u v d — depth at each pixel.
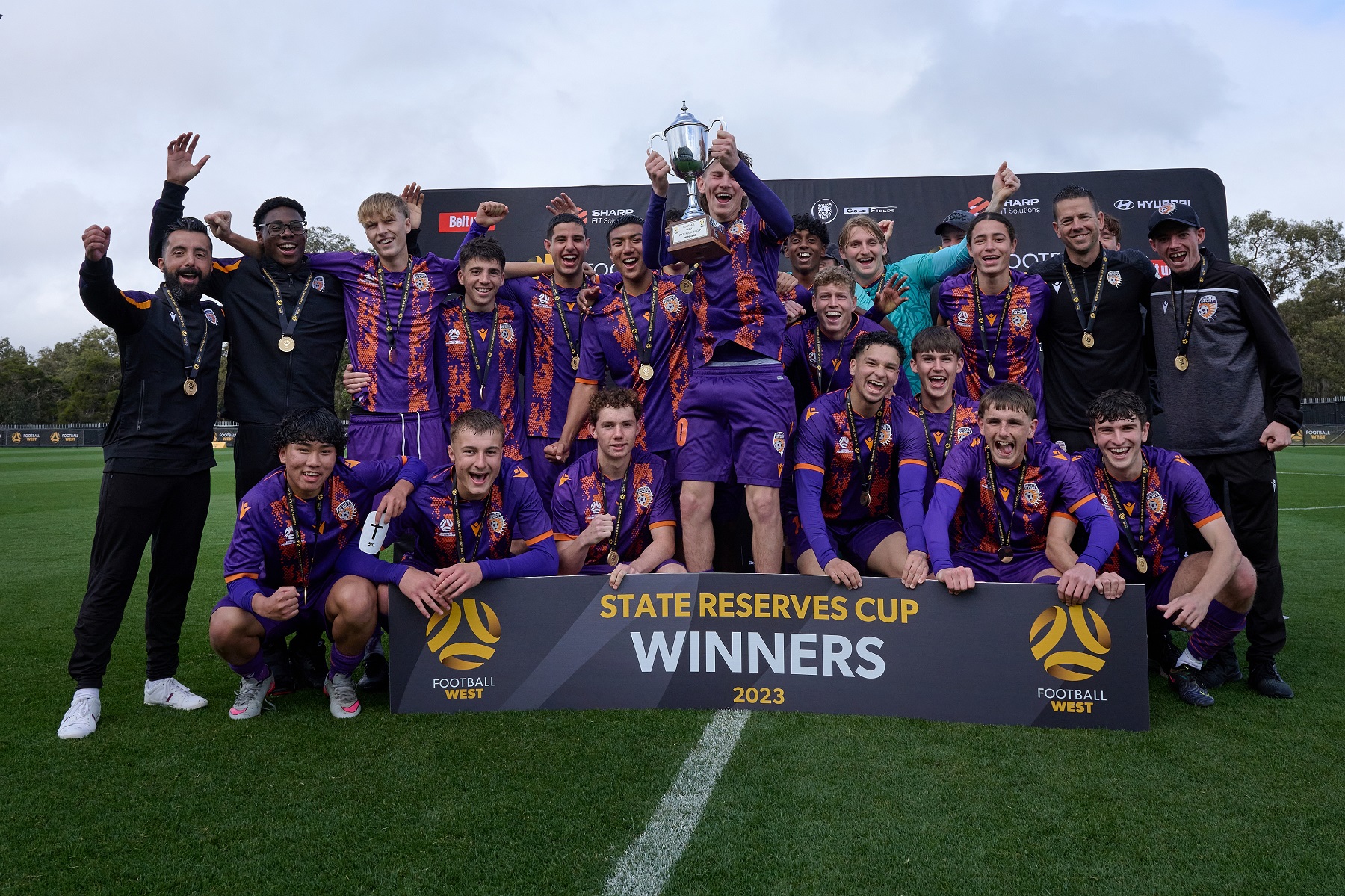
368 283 4.06
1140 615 2.86
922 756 2.61
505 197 8.41
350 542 3.29
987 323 3.98
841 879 1.90
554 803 2.30
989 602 2.94
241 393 3.83
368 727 2.96
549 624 3.11
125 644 4.33
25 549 7.54
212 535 8.73
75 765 2.63
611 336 4.17
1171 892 1.85
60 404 69.81
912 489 3.33
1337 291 48.50
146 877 1.96
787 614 3.06
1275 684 3.27
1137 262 3.94
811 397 4.17
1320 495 11.36
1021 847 2.05
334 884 1.91
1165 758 2.60
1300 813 2.22
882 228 5.27
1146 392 3.98
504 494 3.42
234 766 2.61
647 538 3.73
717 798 2.32
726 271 3.40
